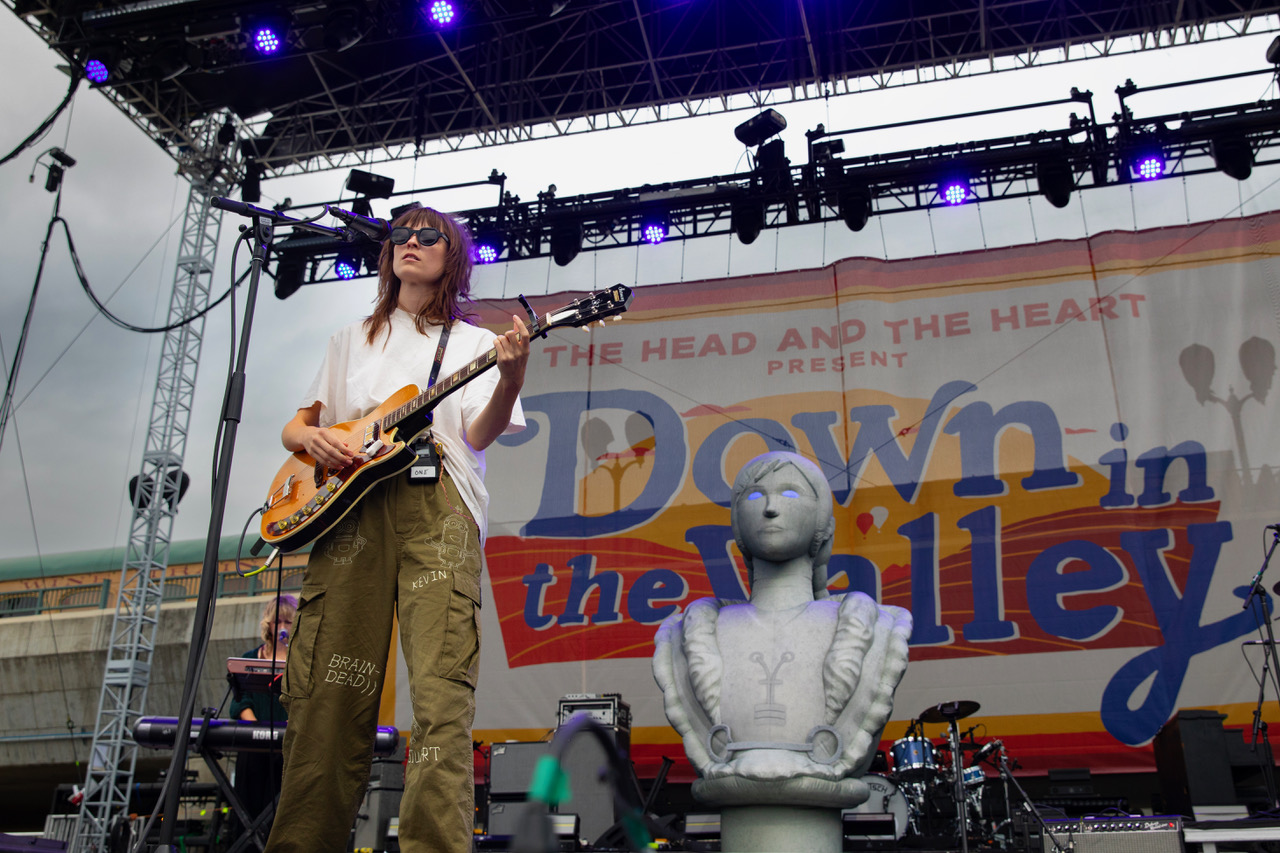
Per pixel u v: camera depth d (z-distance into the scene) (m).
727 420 11.07
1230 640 9.17
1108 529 9.83
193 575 15.80
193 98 13.27
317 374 3.13
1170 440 10.06
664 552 10.61
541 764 1.15
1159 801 8.80
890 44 12.14
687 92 12.85
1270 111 10.69
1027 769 9.09
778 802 5.02
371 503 2.67
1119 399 10.33
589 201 12.35
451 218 3.19
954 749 6.81
